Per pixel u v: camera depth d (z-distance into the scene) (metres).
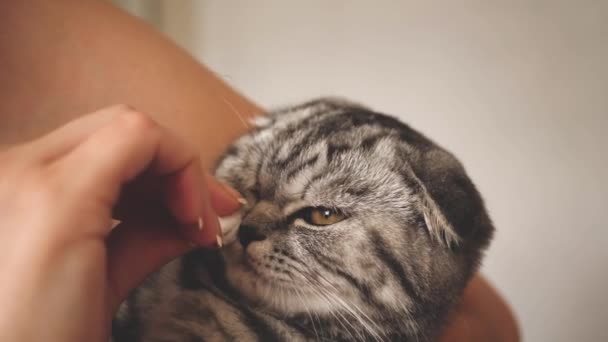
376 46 0.43
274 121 0.33
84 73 0.32
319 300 0.28
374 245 0.28
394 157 0.29
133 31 0.35
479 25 0.39
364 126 0.30
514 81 0.39
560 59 0.37
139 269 0.22
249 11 0.49
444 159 0.29
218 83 0.37
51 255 0.17
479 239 0.30
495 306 0.34
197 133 0.33
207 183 0.23
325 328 0.29
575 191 0.39
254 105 0.39
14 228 0.17
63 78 0.32
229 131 0.34
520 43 0.38
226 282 0.29
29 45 0.32
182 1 0.53
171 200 0.21
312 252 0.28
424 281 0.28
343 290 0.28
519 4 0.38
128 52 0.34
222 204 0.24
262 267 0.28
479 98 0.40
